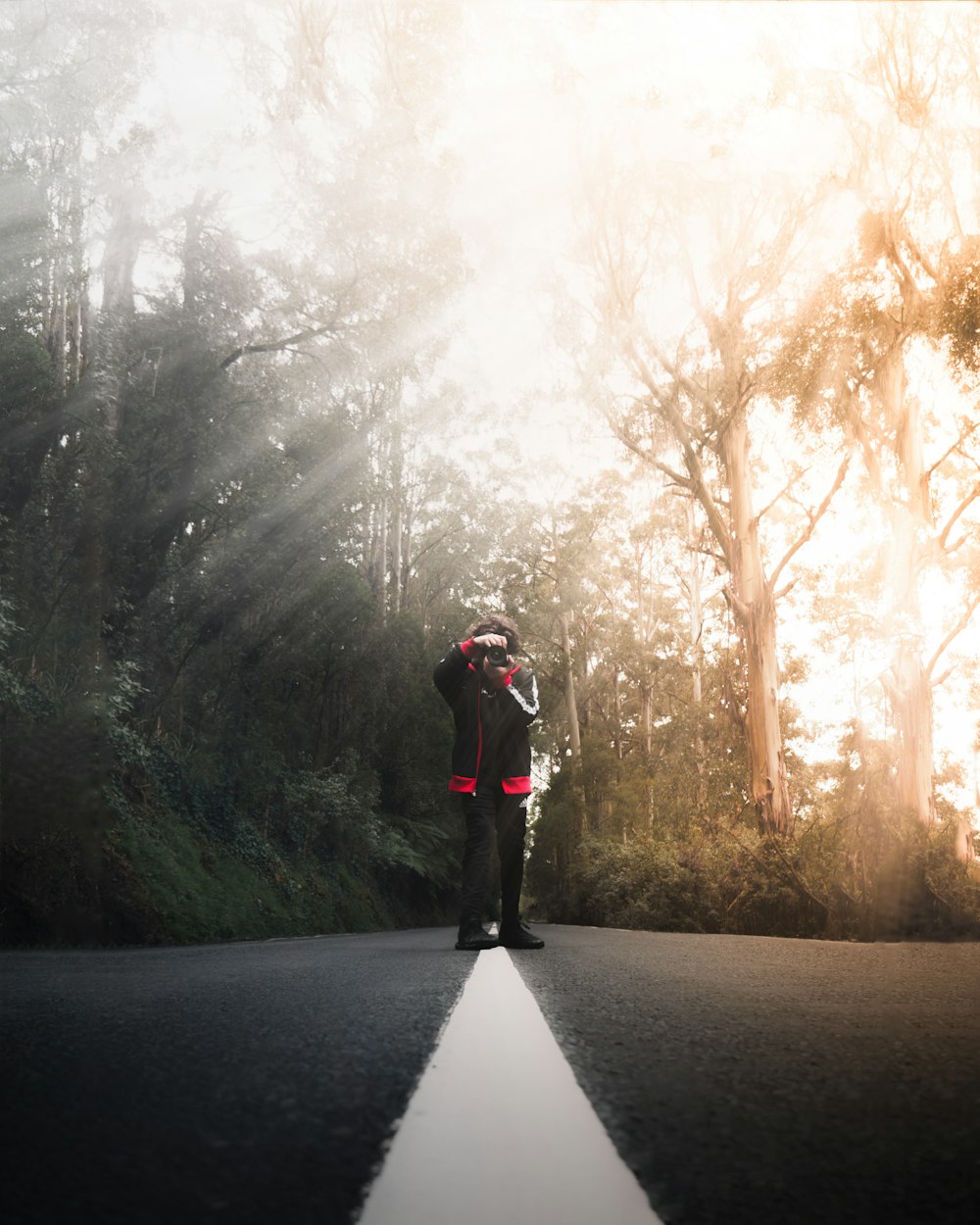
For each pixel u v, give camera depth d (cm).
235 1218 77
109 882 1270
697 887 1723
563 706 4166
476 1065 149
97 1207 79
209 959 494
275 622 2172
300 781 2336
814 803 1928
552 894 3609
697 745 2659
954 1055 165
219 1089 132
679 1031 190
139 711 1784
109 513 1709
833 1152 100
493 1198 83
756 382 2130
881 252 1841
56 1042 178
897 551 1992
